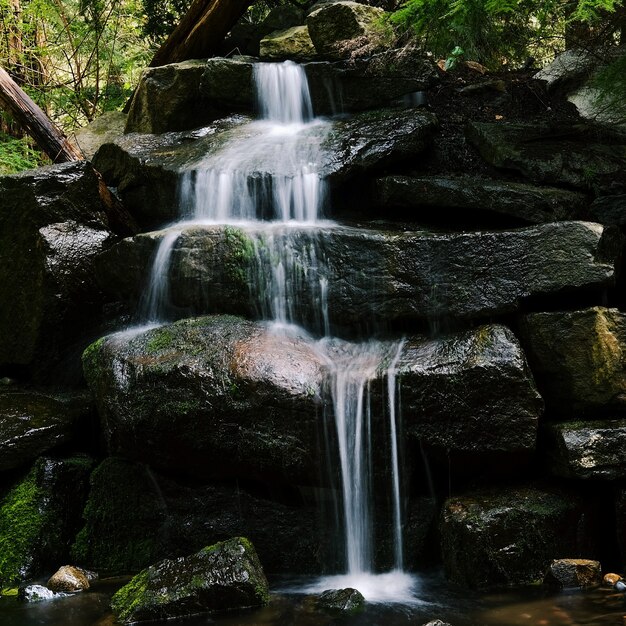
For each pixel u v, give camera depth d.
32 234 6.29
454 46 7.30
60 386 6.39
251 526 4.98
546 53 8.41
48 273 6.19
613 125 6.30
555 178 5.79
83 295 6.34
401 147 6.09
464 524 4.45
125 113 9.09
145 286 5.75
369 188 6.09
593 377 4.69
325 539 4.83
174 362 4.81
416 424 4.57
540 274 4.87
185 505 5.12
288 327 5.27
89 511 5.37
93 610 4.38
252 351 4.82
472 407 4.51
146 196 6.76
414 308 5.02
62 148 8.23
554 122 6.41
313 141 6.37
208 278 5.44
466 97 6.88
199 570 4.32
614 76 6.05
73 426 5.68
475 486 4.80
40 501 5.31
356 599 4.21
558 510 4.55
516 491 4.68
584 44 6.81
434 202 5.73
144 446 4.84
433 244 5.02
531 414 4.49
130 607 4.19
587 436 4.51
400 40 6.93
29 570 5.08
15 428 5.50
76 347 6.40
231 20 8.26
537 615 3.95
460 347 4.68
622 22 6.31
